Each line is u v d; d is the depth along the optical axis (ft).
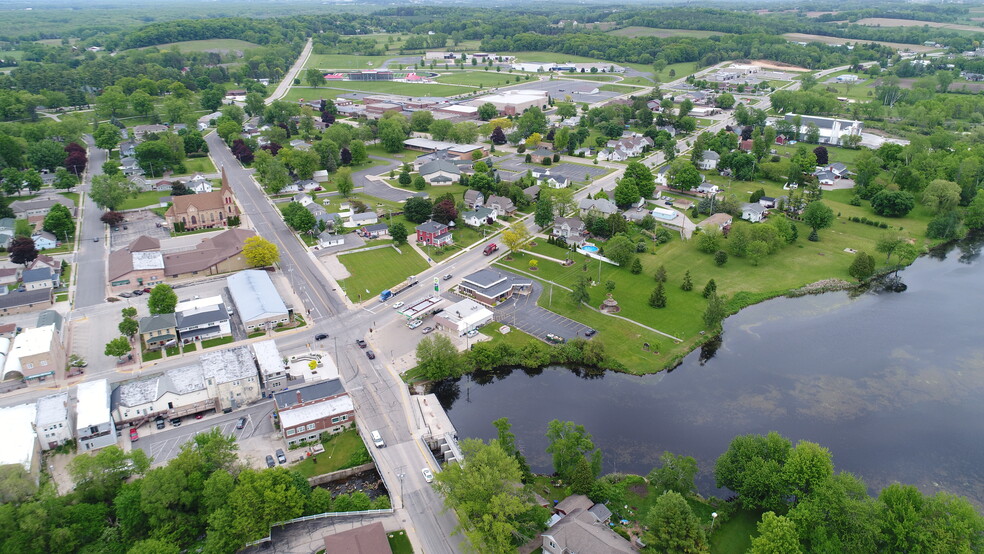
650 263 647.15
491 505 301.43
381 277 609.83
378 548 297.53
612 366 477.36
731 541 319.88
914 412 430.61
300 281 597.11
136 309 528.63
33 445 355.15
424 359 454.40
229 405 417.08
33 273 554.46
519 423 417.69
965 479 372.17
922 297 593.01
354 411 411.54
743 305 570.87
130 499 309.42
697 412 429.38
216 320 496.23
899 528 285.64
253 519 305.94
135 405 391.65
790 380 465.88
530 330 520.42
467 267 633.61
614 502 336.49
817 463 319.27
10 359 428.97
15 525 293.23
